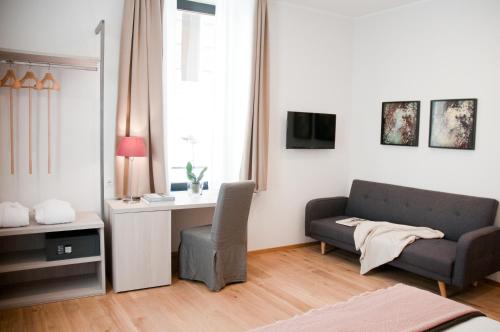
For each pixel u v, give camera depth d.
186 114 4.10
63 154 3.51
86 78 3.54
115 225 3.25
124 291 3.35
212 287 3.43
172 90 3.92
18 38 3.26
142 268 3.40
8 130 3.28
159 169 3.71
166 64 3.82
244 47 4.25
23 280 3.42
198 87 4.14
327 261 4.37
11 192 3.33
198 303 3.21
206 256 3.47
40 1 3.31
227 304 3.20
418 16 4.34
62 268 3.57
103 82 3.43
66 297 3.18
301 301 3.29
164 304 3.16
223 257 3.48
